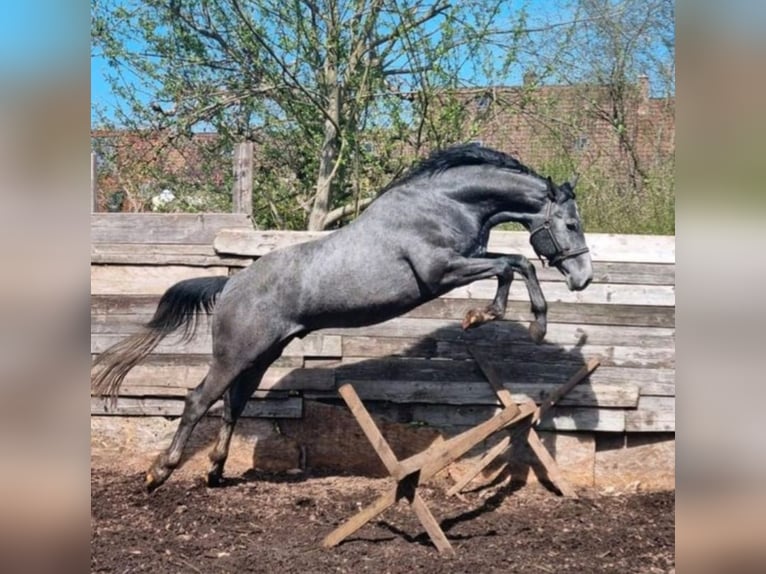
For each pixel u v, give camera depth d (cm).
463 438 471
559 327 626
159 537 491
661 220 753
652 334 623
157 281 639
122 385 634
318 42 895
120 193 1009
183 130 979
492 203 522
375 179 962
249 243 629
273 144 1026
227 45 941
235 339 540
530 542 487
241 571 433
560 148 964
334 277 527
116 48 937
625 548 480
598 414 615
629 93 991
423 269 514
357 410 460
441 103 905
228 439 582
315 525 516
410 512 548
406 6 874
